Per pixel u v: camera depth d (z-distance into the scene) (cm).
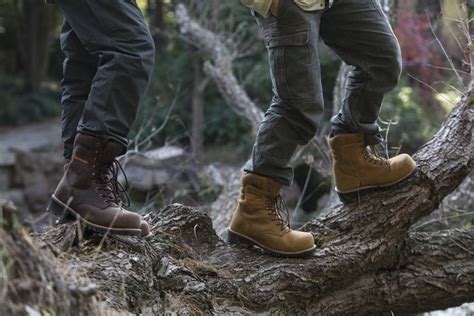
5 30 2261
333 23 342
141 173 726
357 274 374
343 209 383
